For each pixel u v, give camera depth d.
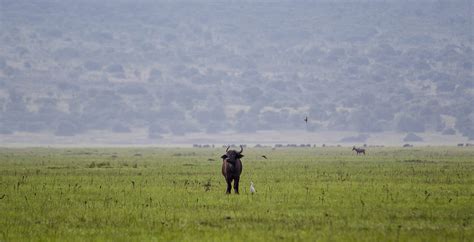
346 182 171.12
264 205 123.12
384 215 110.94
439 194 139.75
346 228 99.88
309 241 90.75
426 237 92.69
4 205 124.81
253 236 94.00
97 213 114.94
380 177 188.12
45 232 98.69
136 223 105.50
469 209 117.19
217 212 115.00
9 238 94.12
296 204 124.31
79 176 199.00
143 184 168.25
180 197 136.12
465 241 90.56
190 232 97.38
